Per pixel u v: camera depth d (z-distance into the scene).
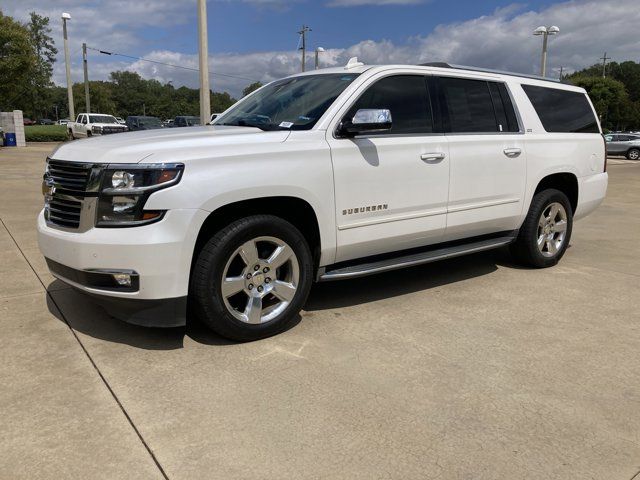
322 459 2.53
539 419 2.89
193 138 3.60
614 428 2.82
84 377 3.25
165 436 2.68
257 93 5.16
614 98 78.12
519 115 5.40
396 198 4.37
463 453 2.59
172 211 3.31
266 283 3.80
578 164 5.97
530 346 3.82
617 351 3.75
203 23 12.26
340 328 4.09
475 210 5.00
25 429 2.71
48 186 3.79
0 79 27.59
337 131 4.06
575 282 5.40
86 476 2.38
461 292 5.02
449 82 4.88
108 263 3.32
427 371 3.41
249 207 3.80
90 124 30.88
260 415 2.88
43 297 4.62
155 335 3.88
